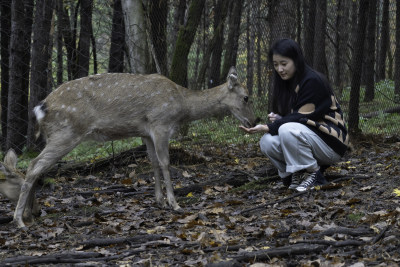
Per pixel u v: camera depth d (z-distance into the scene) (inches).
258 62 404.5
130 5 315.3
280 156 206.5
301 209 178.1
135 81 205.2
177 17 463.5
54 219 194.5
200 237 151.9
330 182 205.6
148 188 248.5
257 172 250.4
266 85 389.1
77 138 198.1
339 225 157.1
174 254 142.4
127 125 204.2
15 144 370.6
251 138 356.2
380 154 285.7
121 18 429.7
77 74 479.8
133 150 299.6
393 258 122.7
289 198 192.5
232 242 147.7
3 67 420.8
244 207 194.2
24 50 395.2
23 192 187.8
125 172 287.0
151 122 204.8
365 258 125.4
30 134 348.2
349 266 120.7
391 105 446.0
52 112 195.0
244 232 158.1
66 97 196.7
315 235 145.5
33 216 199.0
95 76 203.6
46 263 140.6
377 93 478.9
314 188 198.8
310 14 420.8
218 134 361.1
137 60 318.3
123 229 173.5
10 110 367.2
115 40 433.7
